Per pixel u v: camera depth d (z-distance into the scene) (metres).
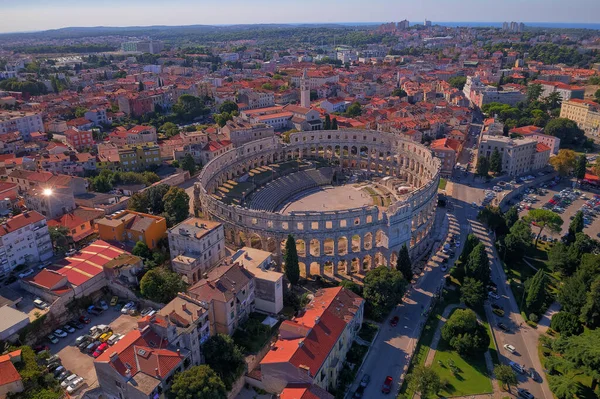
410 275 149.38
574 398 109.88
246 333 119.38
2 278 131.38
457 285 152.75
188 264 134.38
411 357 119.31
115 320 122.38
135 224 151.00
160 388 93.25
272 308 128.25
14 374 94.06
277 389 103.19
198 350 105.12
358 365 116.12
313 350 103.50
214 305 115.25
